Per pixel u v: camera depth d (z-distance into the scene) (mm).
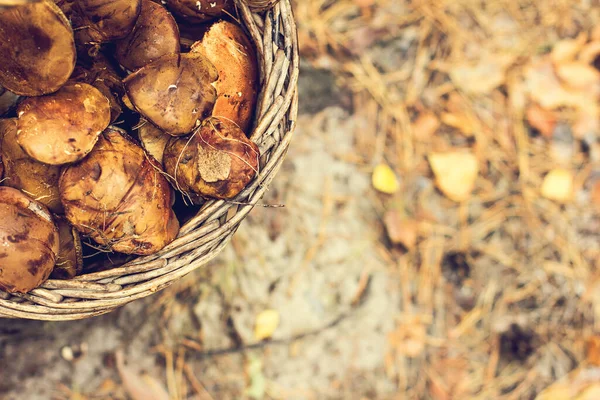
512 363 840
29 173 581
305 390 807
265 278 811
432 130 871
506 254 860
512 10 906
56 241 574
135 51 585
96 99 569
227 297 799
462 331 841
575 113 890
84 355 769
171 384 779
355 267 833
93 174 565
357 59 870
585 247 872
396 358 827
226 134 583
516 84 887
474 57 888
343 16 873
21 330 759
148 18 585
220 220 602
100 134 576
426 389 826
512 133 882
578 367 842
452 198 858
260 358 802
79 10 567
